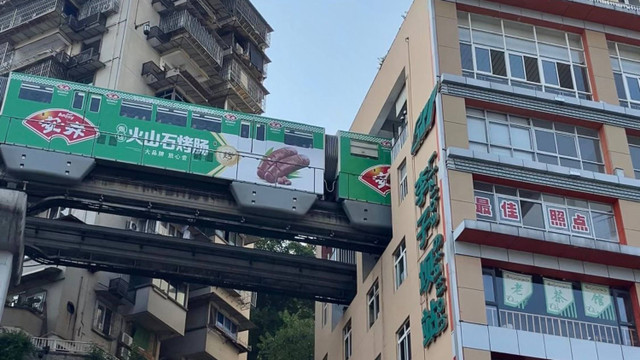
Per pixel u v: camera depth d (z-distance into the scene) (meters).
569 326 22.80
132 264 28.95
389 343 26.06
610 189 25.27
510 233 22.69
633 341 23.05
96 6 39.88
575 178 25.09
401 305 25.64
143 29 39.62
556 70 28.33
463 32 28.03
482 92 26.12
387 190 29.45
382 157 30.19
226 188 28.53
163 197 27.72
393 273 27.02
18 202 25.81
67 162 26.98
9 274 25.28
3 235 25.44
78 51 39.53
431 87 26.55
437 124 25.38
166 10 40.81
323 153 29.66
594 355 21.92
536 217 24.62
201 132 28.83
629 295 23.81
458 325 21.42
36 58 38.62
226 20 44.78
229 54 43.19
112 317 32.66
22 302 30.64
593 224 24.98
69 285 31.27
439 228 23.88
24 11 40.34
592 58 28.52
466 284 22.19
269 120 29.81
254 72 45.62
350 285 30.69
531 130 26.44
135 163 27.56
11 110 27.45
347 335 31.00
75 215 33.19
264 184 28.31
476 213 23.98
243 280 30.02
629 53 29.59
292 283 30.38
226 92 42.09
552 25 28.88
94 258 28.70
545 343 21.77
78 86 28.58
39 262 28.59
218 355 36.75
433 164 25.17
